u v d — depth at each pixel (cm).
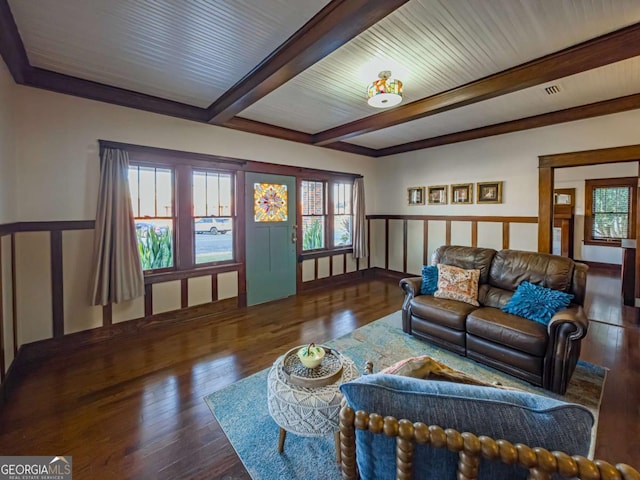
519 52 253
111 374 264
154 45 243
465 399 87
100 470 167
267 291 477
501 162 469
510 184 461
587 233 751
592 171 735
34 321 292
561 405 80
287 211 500
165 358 292
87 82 305
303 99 357
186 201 388
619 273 665
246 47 246
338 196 595
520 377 250
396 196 617
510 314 277
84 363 283
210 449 182
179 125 375
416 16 208
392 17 209
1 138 243
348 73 291
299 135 496
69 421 205
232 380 255
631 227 696
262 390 241
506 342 256
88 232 319
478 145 493
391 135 528
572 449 75
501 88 288
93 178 319
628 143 363
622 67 284
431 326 314
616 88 332
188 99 355
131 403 224
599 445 182
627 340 324
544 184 427
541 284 289
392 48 248
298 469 168
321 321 388
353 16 189
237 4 196
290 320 392
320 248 567
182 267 387
